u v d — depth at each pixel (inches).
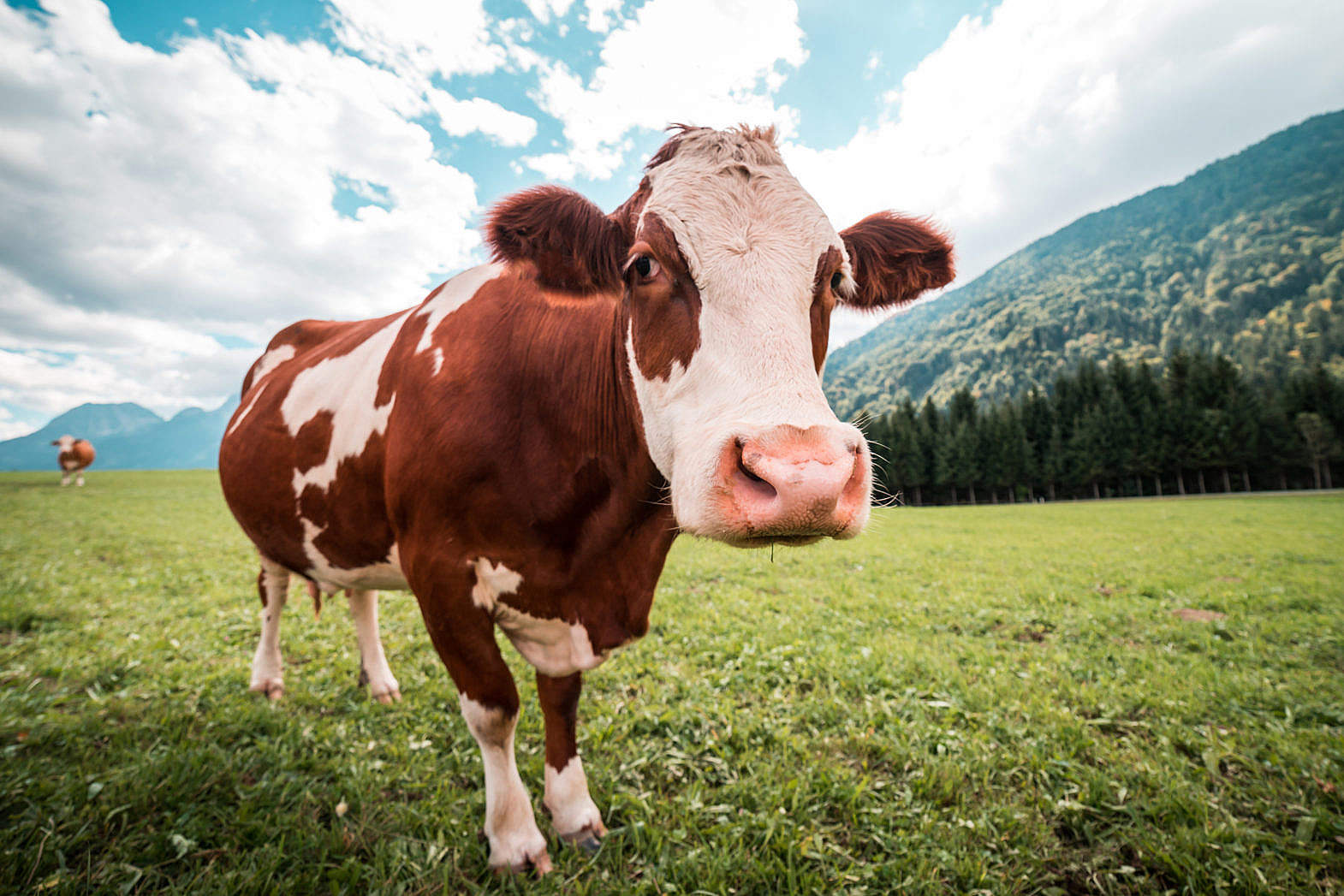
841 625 259.1
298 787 118.0
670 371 74.7
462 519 97.7
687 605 286.5
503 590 99.0
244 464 147.7
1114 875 104.5
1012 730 151.8
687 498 66.5
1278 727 155.6
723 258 72.3
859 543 565.0
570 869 101.5
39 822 99.1
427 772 128.2
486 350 103.1
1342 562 436.8
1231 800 125.3
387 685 168.7
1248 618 274.5
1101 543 582.6
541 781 126.6
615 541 100.7
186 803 107.6
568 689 112.1
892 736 147.4
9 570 331.6
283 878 92.4
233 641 219.1
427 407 101.1
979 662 209.5
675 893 95.3
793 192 79.7
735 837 107.5
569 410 97.5
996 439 2452.0
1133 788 127.9
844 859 104.7
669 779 129.7
